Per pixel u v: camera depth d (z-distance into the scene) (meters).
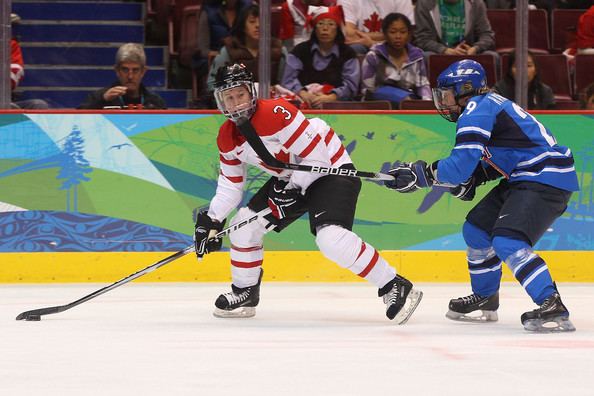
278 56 20.05
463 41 21.73
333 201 12.75
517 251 12.12
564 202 12.46
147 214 17.88
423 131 18.09
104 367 9.41
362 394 8.09
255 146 12.51
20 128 17.67
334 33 19.56
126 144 17.83
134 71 18.75
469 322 13.25
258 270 13.72
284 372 9.13
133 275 13.27
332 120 17.98
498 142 12.40
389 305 12.93
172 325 12.80
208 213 13.27
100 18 24.28
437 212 18.09
